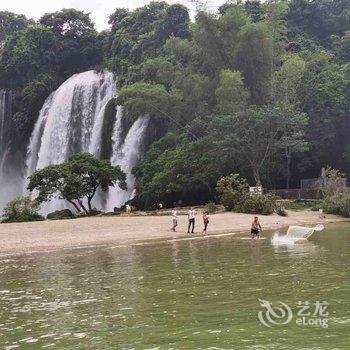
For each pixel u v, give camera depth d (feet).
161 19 273.54
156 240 92.58
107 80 279.08
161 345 26.50
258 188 158.51
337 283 41.14
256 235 89.56
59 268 60.34
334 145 213.46
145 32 292.40
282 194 186.39
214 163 181.57
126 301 38.50
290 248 70.23
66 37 330.13
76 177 183.93
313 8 277.44
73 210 232.53
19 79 316.40
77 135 261.44
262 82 198.59
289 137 177.17
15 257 74.95
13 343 28.35
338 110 200.44
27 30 326.65
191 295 39.34
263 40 193.36
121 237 99.40
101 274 53.57
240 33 193.98
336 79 204.44
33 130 285.02
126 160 236.43
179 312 33.83
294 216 143.74
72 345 27.37
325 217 142.31
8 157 297.94
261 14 261.44
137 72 254.47
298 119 173.68
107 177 190.70
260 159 183.32
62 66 327.47
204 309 34.30
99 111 269.03
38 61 317.63
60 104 269.23
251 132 174.19
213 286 42.68
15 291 45.60
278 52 210.18
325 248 68.49
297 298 36.19
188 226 110.52
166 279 47.85
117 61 284.61
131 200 207.31
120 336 28.68
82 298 40.68
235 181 164.66
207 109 201.98
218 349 25.35
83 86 269.03
